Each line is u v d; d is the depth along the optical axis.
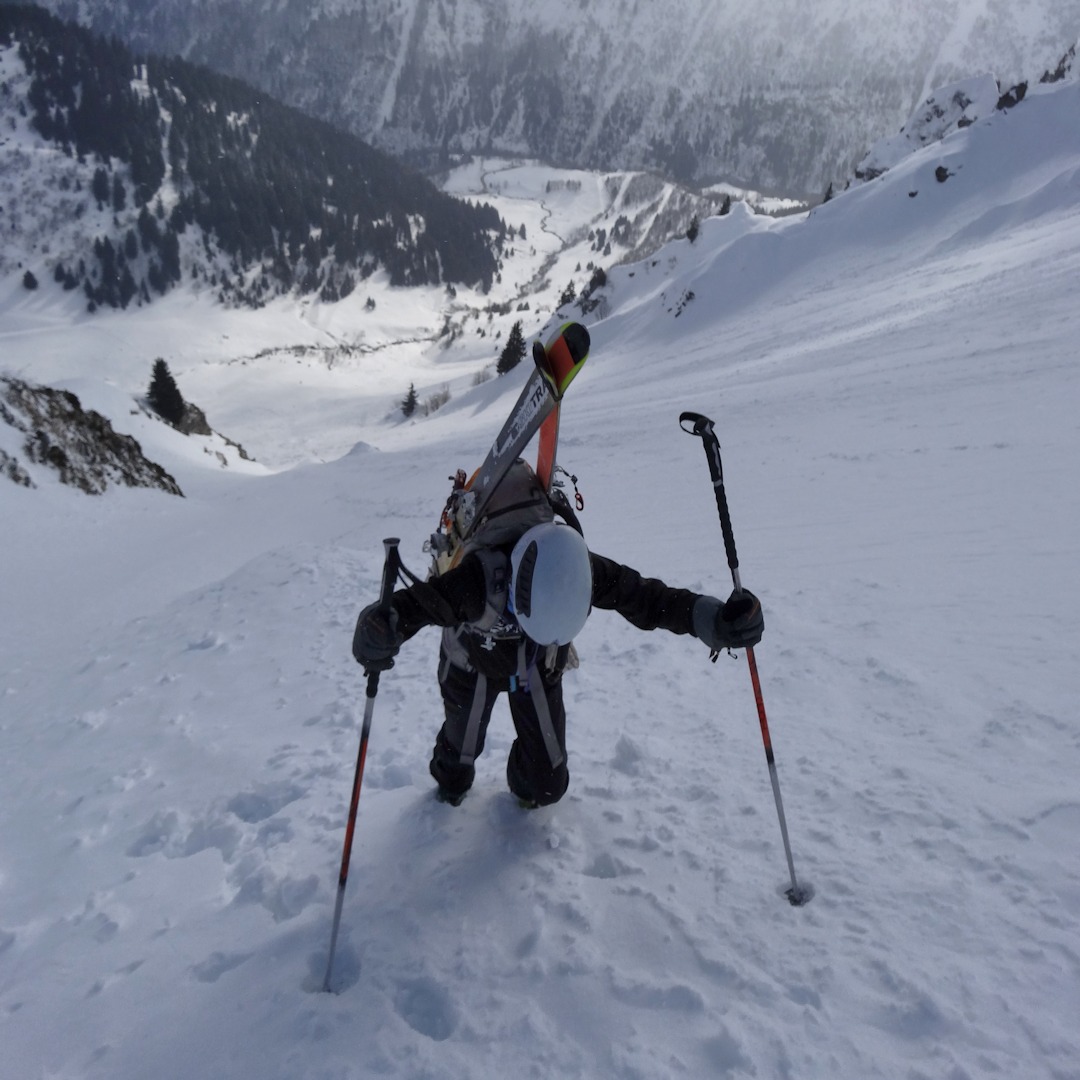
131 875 3.41
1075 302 25.28
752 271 74.75
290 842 3.41
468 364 175.50
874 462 11.67
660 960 2.42
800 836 2.92
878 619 4.99
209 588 9.09
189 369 170.75
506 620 2.75
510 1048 2.17
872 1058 1.98
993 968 2.19
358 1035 2.26
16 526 20.88
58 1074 2.35
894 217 73.94
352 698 5.04
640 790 3.40
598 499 13.70
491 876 2.92
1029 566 5.68
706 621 2.68
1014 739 3.31
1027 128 76.38
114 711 5.62
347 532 22.38
